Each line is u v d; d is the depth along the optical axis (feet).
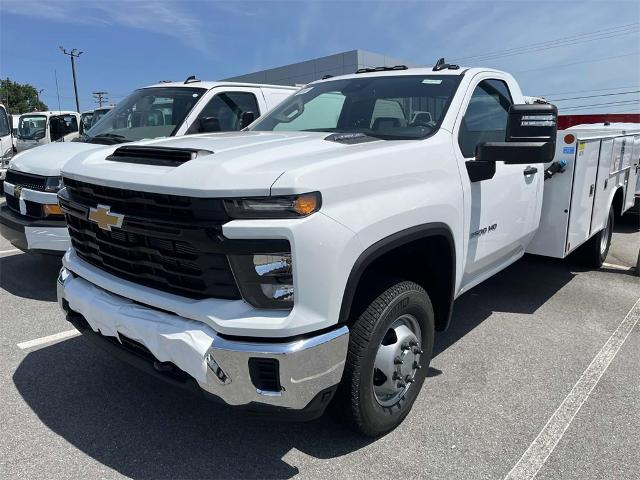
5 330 14.62
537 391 11.51
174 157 8.66
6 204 18.81
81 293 9.61
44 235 16.37
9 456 9.20
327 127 12.41
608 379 12.05
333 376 8.05
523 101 14.20
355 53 84.64
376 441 9.73
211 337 7.71
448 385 11.75
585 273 20.39
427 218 9.53
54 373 12.18
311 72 92.73
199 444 9.61
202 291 7.94
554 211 15.35
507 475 8.84
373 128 11.64
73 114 53.57
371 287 9.04
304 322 7.55
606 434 9.96
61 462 9.07
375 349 8.91
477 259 11.97
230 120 21.22
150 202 8.06
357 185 8.20
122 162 9.21
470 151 11.52
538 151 9.78
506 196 12.76
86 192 9.38
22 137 52.03
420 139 10.34
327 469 8.97
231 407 7.93
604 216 18.89
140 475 8.78
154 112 20.98
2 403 10.89
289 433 9.93
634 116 39.34
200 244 7.56
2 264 21.18
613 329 15.01
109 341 9.31
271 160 8.07
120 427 10.10
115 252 9.16
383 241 8.53
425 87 12.01
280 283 7.50
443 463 9.13
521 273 20.30
